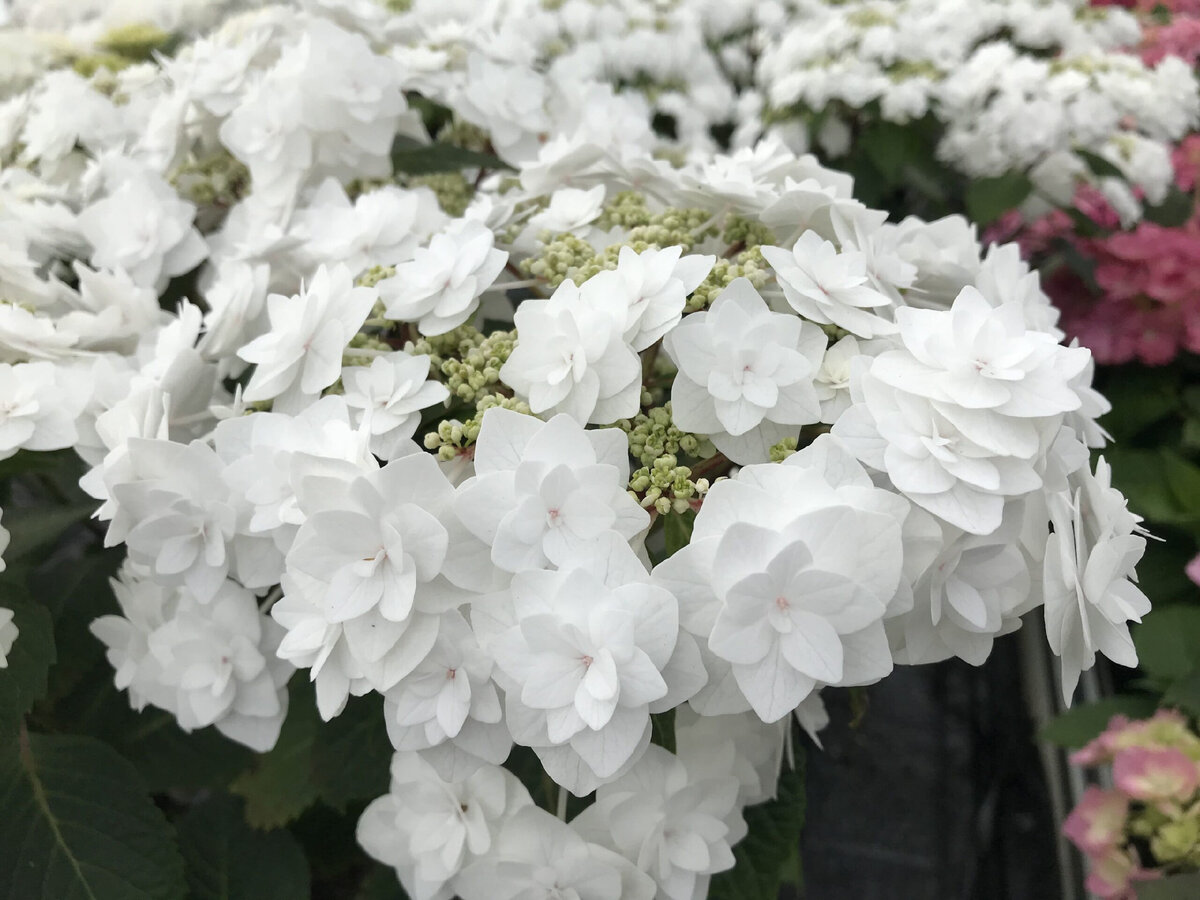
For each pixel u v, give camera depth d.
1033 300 0.34
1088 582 0.25
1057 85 0.58
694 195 0.33
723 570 0.22
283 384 0.29
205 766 0.42
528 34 0.62
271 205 0.42
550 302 0.27
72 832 0.34
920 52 0.61
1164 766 0.34
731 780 0.30
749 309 0.27
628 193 0.36
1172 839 0.33
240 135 0.42
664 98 0.65
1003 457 0.24
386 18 0.53
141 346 0.36
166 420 0.29
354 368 0.28
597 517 0.23
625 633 0.22
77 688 0.42
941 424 0.24
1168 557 0.49
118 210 0.40
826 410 0.27
